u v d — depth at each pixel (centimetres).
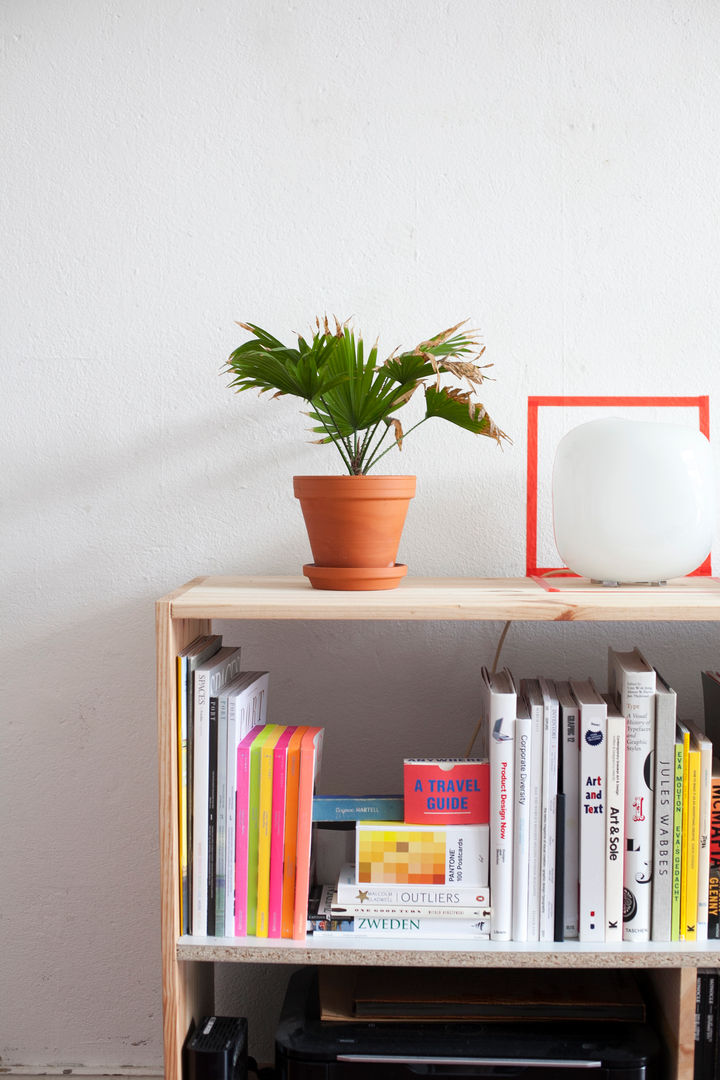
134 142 139
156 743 144
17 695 145
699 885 108
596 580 123
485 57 137
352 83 137
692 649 142
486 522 141
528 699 113
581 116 137
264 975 144
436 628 143
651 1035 111
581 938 108
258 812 110
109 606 144
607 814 107
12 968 147
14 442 142
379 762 144
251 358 112
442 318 139
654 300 138
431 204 138
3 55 138
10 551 144
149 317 140
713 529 125
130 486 142
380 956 106
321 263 139
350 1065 108
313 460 141
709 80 136
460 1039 110
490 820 109
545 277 138
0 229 140
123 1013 146
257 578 135
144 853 145
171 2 137
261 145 138
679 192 137
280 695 144
